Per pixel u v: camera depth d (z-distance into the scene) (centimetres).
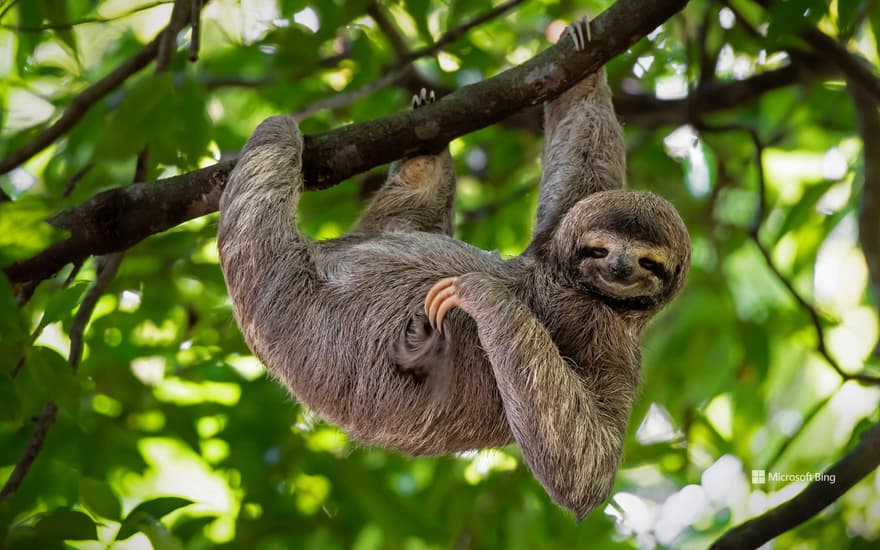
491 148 1639
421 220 1102
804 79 1489
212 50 1530
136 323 1357
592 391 962
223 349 1370
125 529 835
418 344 955
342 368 962
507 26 1627
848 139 1673
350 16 1335
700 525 1516
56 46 1471
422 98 1062
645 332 1026
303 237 988
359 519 1358
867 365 1332
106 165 1259
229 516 1401
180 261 1318
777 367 1602
